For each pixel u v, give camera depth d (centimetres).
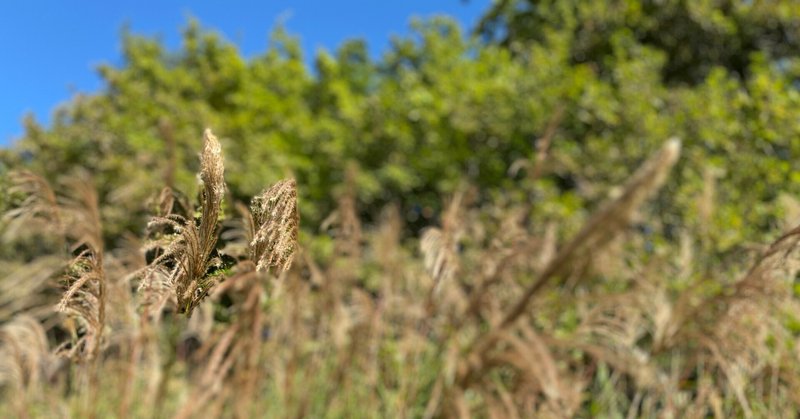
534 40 1105
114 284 215
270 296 287
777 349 270
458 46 1177
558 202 708
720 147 602
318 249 479
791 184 501
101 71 1083
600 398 336
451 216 307
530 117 901
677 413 298
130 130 932
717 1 998
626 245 439
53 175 804
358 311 359
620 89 812
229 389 286
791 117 538
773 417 268
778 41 984
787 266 238
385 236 393
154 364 327
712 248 445
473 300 318
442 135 1025
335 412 340
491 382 283
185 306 130
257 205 132
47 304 311
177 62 1265
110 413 327
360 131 1099
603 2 981
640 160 704
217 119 1050
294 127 1143
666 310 301
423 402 345
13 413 337
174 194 176
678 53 1041
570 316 362
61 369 367
